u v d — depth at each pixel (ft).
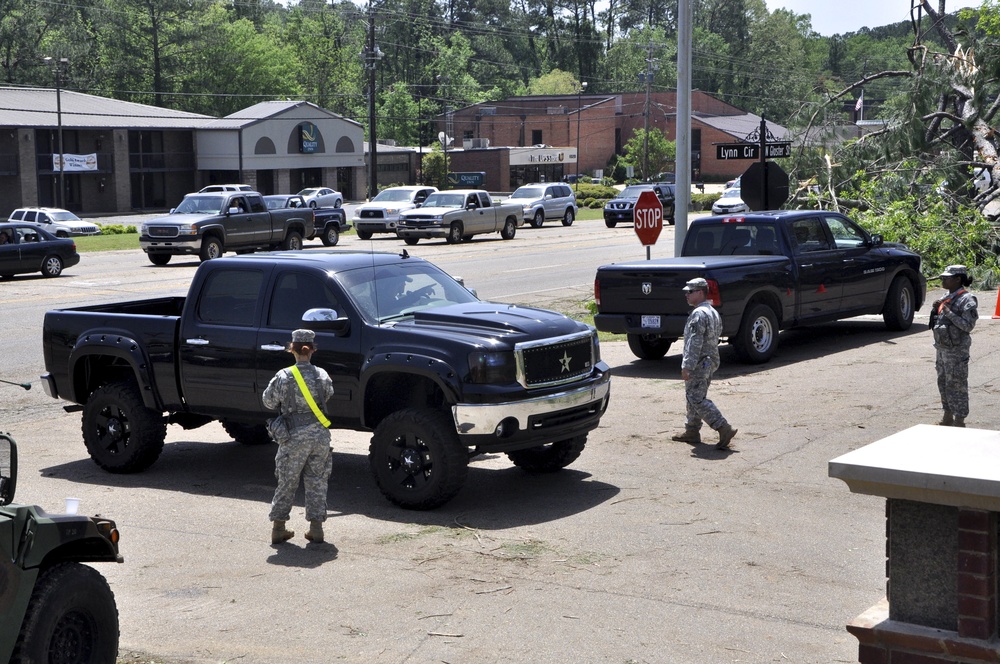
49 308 73.82
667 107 392.47
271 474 33.47
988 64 84.89
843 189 84.53
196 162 252.01
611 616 20.79
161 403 32.96
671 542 25.22
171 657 19.40
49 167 221.87
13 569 15.94
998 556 11.32
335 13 535.60
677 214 63.31
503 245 132.77
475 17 589.32
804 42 538.06
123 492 31.32
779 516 27.04
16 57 333.83
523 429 28.40
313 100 457.68
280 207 135.64
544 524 26.99
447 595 22.20
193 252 109.29
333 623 20.85
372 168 215.51
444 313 30.63
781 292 49.96
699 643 19.38
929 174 81.00
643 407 41.19
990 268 74.79
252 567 24.29
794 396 41.86
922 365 47.50
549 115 394.93
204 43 370.12
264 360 31.14
